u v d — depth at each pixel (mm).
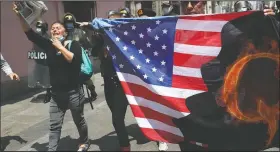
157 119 3762
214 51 3576
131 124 5836
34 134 5734
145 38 3740
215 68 3588
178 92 3688
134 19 3746
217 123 3625
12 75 4789
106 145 5004
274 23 3482
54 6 9883
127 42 3785
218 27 3551
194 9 5387
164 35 3680
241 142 3629
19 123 6383
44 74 7375
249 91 3568
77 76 4281
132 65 3768
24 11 3980
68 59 4082
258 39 3512
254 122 3596
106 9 11984
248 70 3557
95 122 6043
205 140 3684
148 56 3750
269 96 3572
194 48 3615
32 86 7516
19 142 5383
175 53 3670
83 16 11219
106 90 4559
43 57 7297
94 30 4180
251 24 3498
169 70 3701
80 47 4277
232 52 3549
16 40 8695
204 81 3621
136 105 3793
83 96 4449
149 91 3754
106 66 4434
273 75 3549
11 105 7719
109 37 3820
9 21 8516
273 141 3625
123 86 3807
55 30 4316
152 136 3773
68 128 5773
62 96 4262
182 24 3623
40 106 7551
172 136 3756
